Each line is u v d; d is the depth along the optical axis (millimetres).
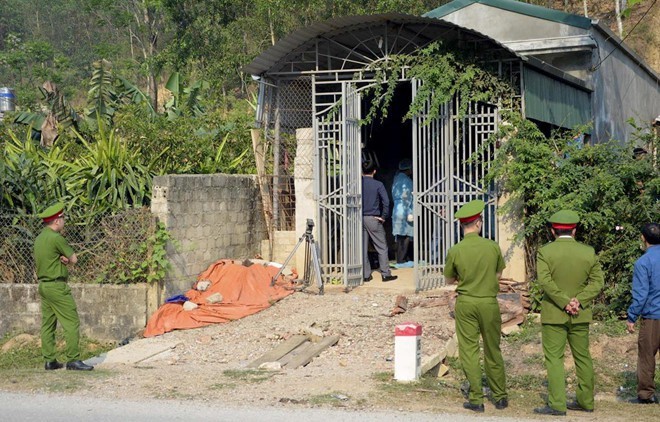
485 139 13797
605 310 12219
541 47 18219
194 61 40375
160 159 17469
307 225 14258
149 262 13109
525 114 13602
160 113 22516
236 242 15297
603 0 47812
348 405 8328
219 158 17391
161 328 12719
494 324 8258
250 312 13195
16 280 13930
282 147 16031
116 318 13109
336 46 15039
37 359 12320
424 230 13906
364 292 14156
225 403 8406
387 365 10555
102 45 51000
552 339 8250
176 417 7805
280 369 10320
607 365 10953
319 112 15016
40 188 14070
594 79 18359
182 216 13688
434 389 9164
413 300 13219
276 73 15516
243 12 40562
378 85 14391
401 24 13961
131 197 14219
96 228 13383
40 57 55219
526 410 8352
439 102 13617
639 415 8289
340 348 11461
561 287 8227
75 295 13250
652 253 8938
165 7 41094
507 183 13336
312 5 34188
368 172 14992
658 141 12812
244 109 33156
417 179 13828
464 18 19281
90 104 19609
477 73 13633
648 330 8961
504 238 13406
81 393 8961
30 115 19328
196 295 13578
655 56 44562
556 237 8453
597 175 12484
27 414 8000
